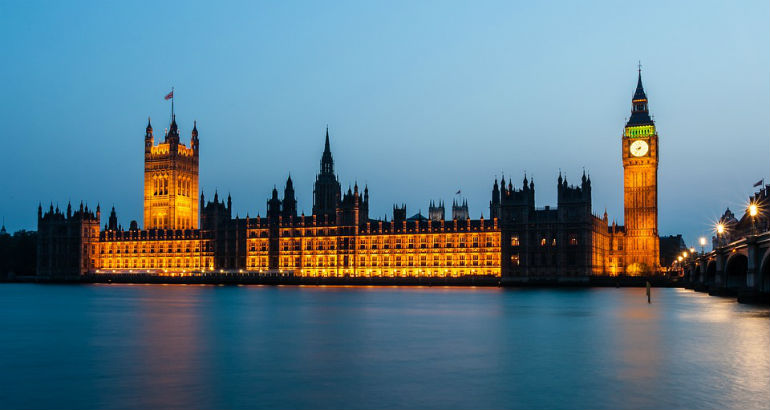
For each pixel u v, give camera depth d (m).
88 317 102.06
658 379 48.53
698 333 74.81
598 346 65.19
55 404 42.56
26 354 61.91
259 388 46.59
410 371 52.41
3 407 41.84
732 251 143.00
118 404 42.44
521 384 47.31
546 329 81.25
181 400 43.38
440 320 94.50
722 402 41.78
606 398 43.06
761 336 71.88
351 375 50.88
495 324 88.31
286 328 83.75
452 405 41.75
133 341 71.00
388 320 95.31
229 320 95.94
